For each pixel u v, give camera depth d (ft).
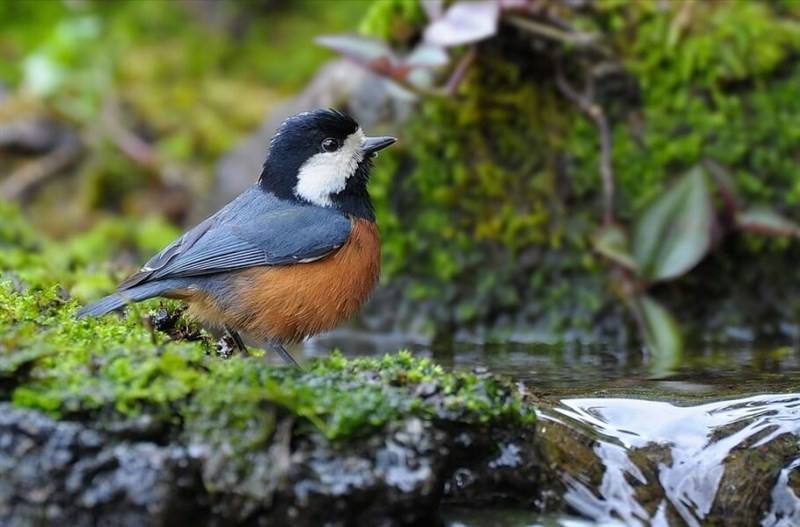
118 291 28.12
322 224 29.25
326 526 20.34
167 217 54.54
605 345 37.47
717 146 39.14
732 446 23.73
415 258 40.57
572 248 39.34
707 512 22.86
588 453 23.36
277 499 20.16
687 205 37.22
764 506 22.95
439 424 21.65
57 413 20.12
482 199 40.09
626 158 39.32
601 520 22.40
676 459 23.53
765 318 39.04
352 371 23.22
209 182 52.60
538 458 22.76
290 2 64.03
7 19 62.49
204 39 62.13
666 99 39.29
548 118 39.73
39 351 20.90
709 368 31.42
